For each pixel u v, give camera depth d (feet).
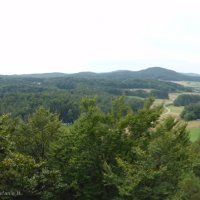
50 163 68.49
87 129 64.34
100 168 63.93
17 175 54.70
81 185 65.82
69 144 68.44
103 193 64.18
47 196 62.18
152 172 53.98
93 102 67.51
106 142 64.28
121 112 70.85
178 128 65.67
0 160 53.93
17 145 77.41
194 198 76.02
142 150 58.44
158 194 55.31
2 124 58.49
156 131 63.87
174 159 57.57
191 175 73.36
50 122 79.46
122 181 56.59
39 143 78.95
